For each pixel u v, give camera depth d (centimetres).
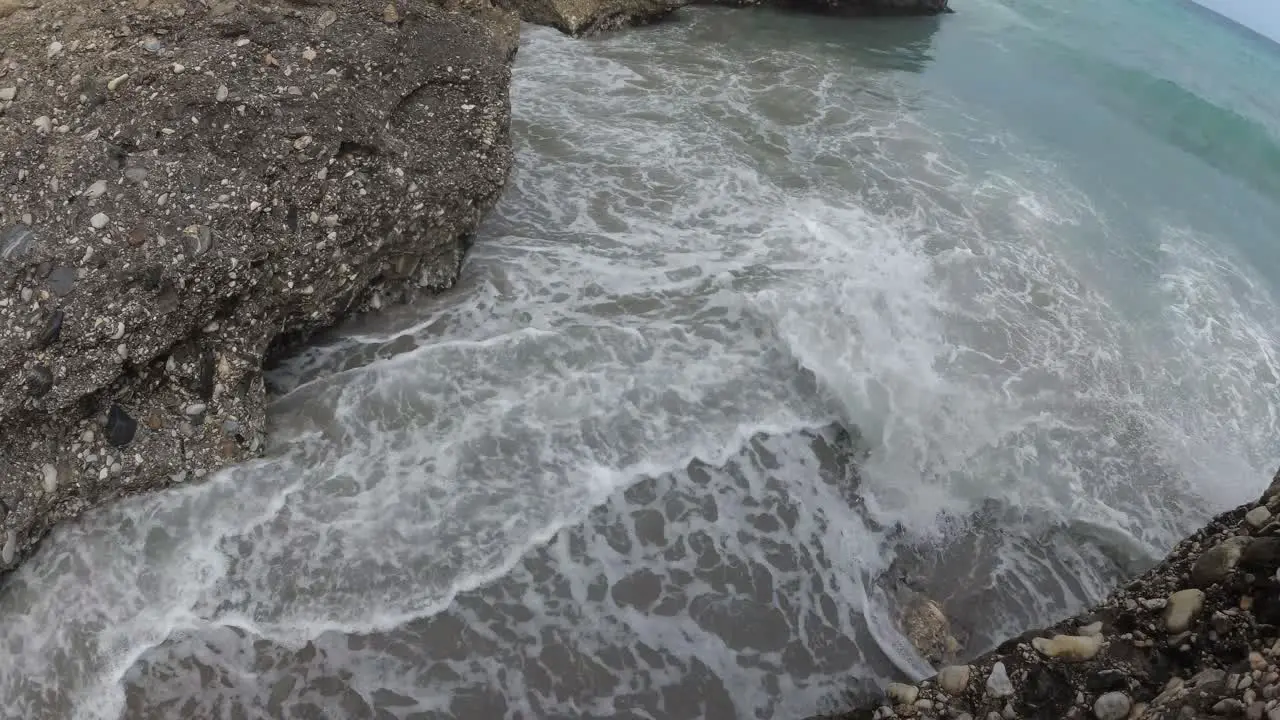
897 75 1238
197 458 480
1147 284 826
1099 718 381
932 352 669
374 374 556
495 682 427
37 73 525
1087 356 708
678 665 448
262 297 510
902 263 752
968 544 551
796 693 445
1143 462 629
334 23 612
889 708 426
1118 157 1105
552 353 594
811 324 652
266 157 520
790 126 980
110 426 460
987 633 496
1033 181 966
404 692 418
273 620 436
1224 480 626
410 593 455
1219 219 1003
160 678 410
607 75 1027
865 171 902
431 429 534
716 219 770
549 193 767
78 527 453
